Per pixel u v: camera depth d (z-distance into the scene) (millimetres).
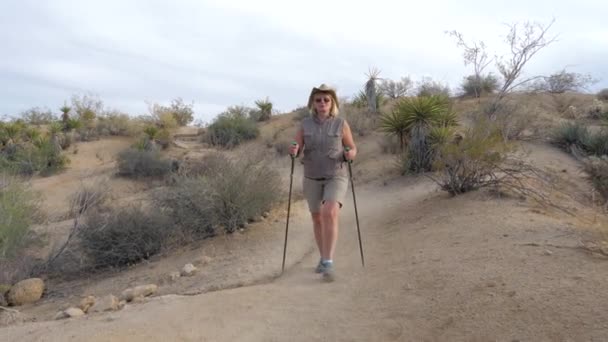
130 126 34719
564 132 15523
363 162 18062
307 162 5059
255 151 11531
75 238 9336
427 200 8953
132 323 3914
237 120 28266
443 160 8594
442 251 5113
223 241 8195
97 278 7855
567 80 21391
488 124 9164
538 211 6402
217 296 4578
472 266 4344
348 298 4152
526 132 16984
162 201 9195
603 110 19656
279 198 10383
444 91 26938
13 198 8992
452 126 14531
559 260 4086
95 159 29359
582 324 2887
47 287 7594
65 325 4148
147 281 6719
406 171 14250
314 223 5258
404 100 15211
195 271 6605
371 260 5461
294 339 3391
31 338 3842
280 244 7406
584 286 3414
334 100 5039
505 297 3482
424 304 3689
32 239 9008
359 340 3266
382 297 4023
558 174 10406
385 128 15656
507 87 16750
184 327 3725
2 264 7738
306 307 4012
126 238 8469
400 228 7035
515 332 2967
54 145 26859
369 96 25391
